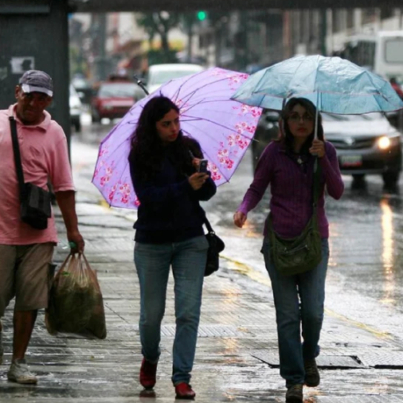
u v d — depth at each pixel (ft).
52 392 57.88
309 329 58.80
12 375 59.72
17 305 59.06
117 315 82.64
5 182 57.98
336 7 165.27
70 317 58.80
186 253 57.52
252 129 61.67
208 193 56.95
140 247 57.72
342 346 75.25
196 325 57.72
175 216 57.06
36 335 74.74
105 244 120.57
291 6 165.17
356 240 126.41
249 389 61.41
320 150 57.26
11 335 73.92
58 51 146.00
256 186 58.75
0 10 144.36
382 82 58.23
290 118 57.62
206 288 96.68
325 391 61.93
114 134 61.05
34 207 57.41
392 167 181.16
